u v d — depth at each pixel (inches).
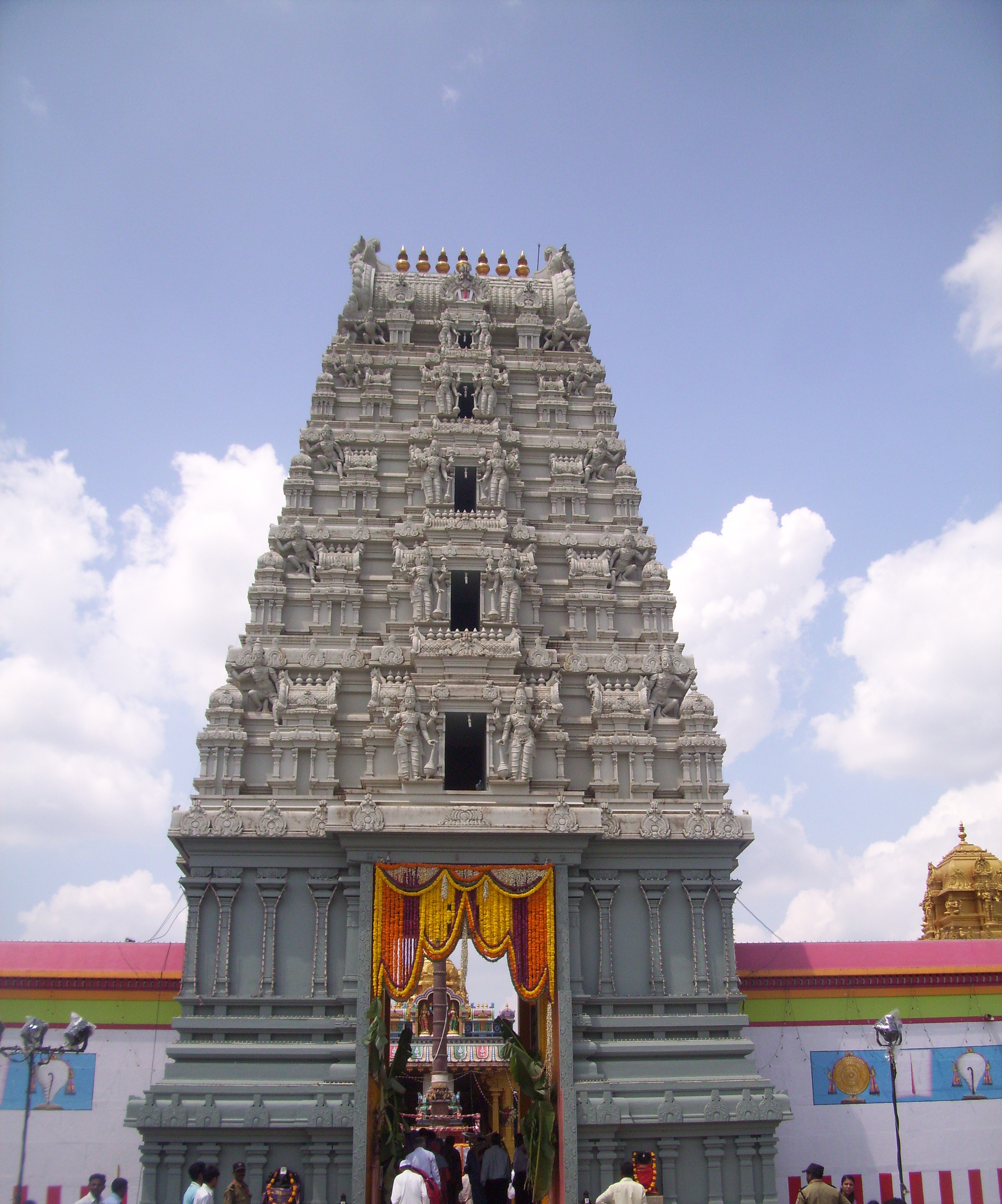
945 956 1478.8
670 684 1482.5
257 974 1229.7
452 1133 1475.1
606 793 1390.3
